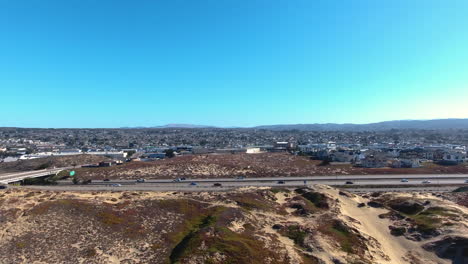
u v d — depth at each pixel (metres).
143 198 70.25
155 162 154.62
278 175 124.00
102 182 115.25
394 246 55.69
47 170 138.12
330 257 46.53
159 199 67.69
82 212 55.47
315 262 45.00
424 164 146.62
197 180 112.81
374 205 75.50
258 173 126.75
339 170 131.38
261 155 187.62
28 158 190.38
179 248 45.16
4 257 40.66
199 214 61.44
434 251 51.81
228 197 73.25
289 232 55.75
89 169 142.25
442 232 55.59
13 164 172.38
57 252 42.69
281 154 194.88
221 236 47.75
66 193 76.12
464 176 114.38
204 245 44.47
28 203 59.34
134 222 54.28
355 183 102.31
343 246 51.00
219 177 121.50
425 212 67.88
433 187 97.56
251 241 47.94
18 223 49.56
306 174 124.81
